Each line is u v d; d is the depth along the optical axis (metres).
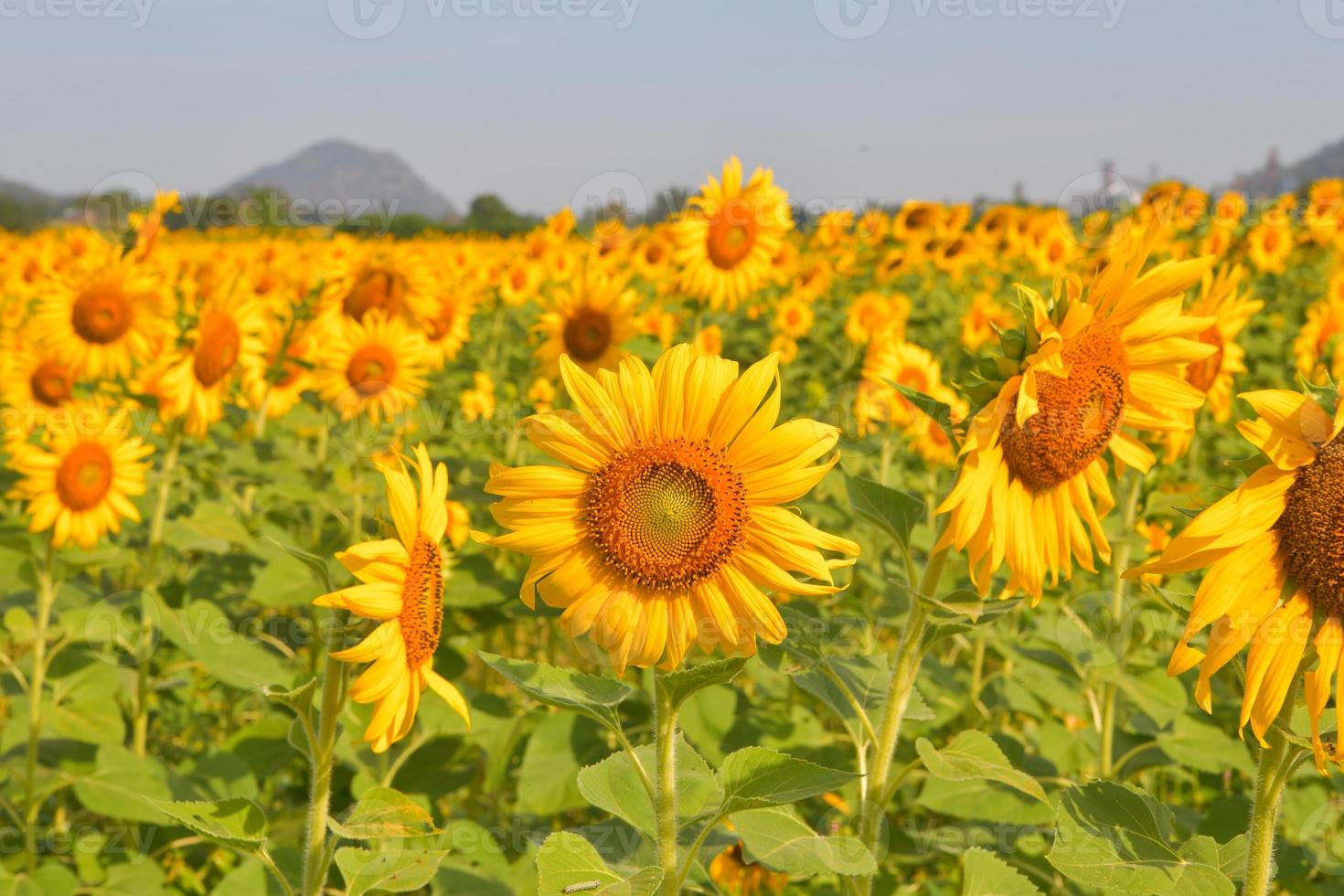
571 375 2.07
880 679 2.85
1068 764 3.83
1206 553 1.98
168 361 5.14
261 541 4.75
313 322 6.10
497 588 4.16
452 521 4.33
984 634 4.50
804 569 2.04
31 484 4.33
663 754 2.11
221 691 5.40
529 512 2.06
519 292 10.62
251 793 3.82
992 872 2.46
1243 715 1.98
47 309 5.94
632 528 2.03
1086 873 2.03
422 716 3.89
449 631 4.27
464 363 11.50
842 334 11.23
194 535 4.68
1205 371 4.60
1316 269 14.01
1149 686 3.86
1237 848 2.36
